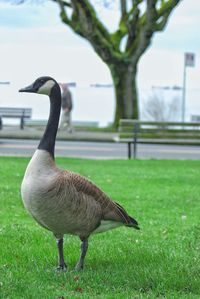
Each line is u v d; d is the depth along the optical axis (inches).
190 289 201.6
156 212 338.3
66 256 239.9
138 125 635.5
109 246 257.8
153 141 637.3
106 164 543.2
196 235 279.1
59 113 210.8
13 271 216.4
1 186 394.0
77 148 708.7
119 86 912.3
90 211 207.2
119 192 391.9
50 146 206.4
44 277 210.1
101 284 203.5
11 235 275.3
